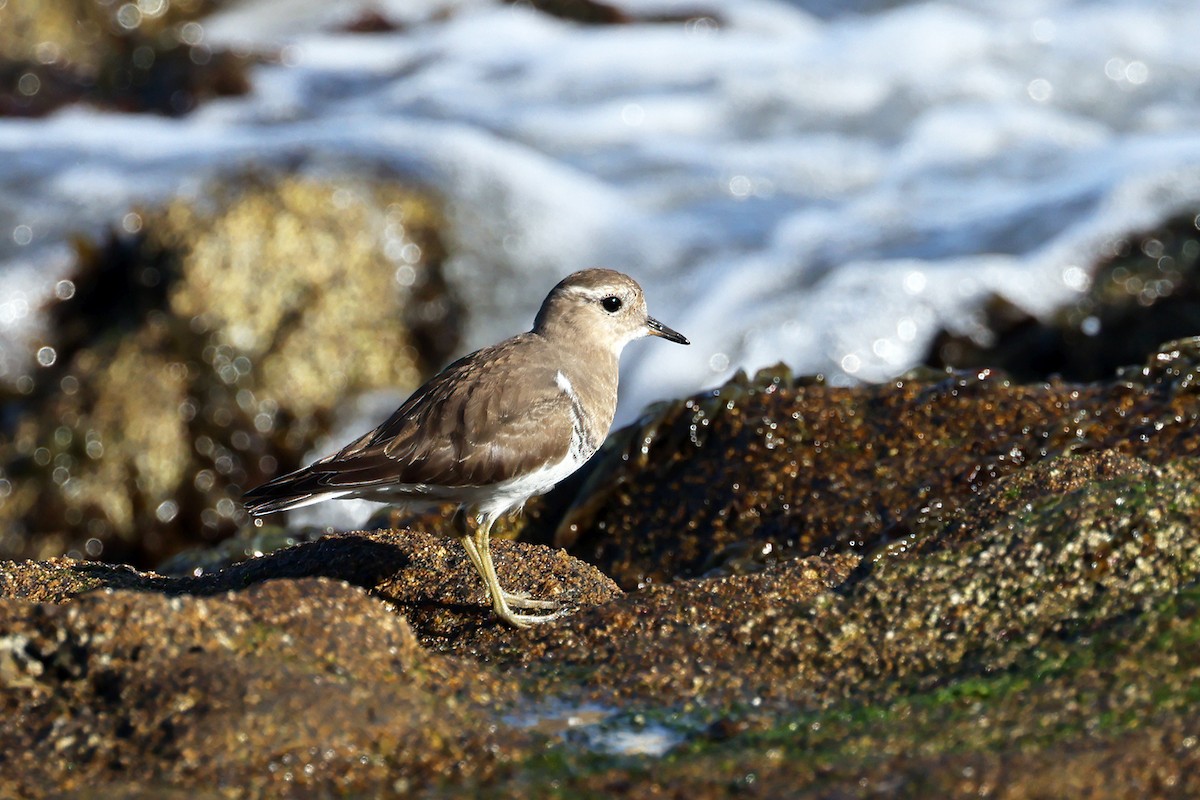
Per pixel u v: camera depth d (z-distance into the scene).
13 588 7.85
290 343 16.23
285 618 6.13
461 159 18.17
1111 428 8.98
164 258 16.53
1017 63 21.45
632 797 5.38
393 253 17.14
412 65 23.30
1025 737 5.49
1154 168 16.67
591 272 8.87
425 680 6.15
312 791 5.48
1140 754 5.28
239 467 15.79
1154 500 6.66
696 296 16.89
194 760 5.49
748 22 24.28
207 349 15.96
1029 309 15.37
